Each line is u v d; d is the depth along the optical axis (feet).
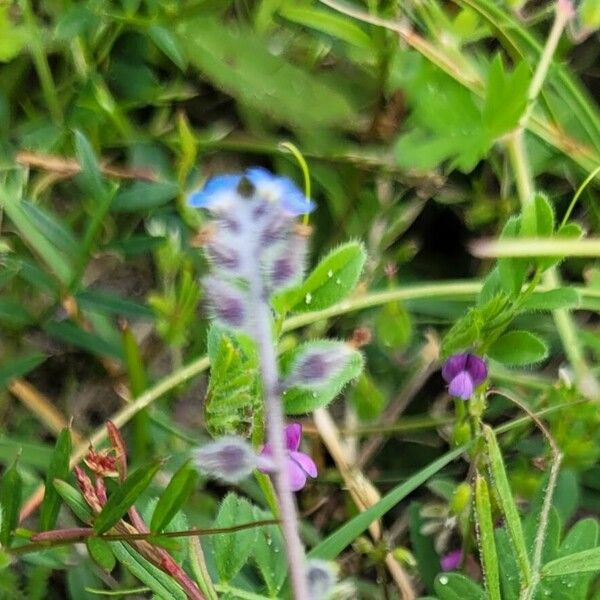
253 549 1.00
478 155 1.20
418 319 1.24
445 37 1.27
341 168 1.26
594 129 1.28
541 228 1.04
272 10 1.27
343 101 1.28
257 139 1.29
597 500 1.16
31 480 1.10
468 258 1.32
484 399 1.06
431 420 1.18
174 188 1.18
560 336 1.20
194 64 1.27
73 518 1.11
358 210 1.26
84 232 1.22
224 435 0.95
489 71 1.18
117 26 1.25
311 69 1.29
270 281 0.86
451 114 1.22
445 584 1.01
